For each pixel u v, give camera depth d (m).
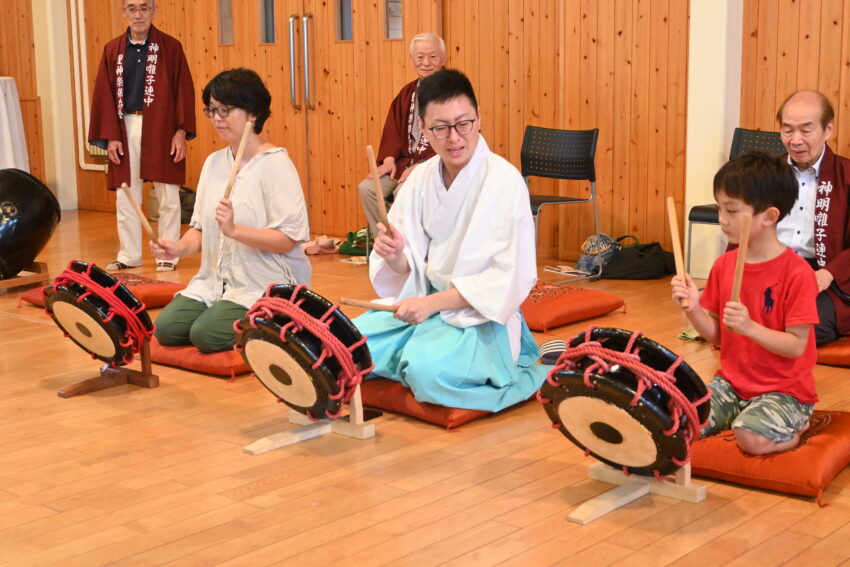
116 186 6.19
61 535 2.37
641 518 2.43
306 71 7.32
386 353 3.26
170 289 5.04
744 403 2.74
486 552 2.26
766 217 2.53
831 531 2.35
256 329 2.78
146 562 2.23
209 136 8.09
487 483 2.68
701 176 5.54
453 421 3.09
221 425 3.18
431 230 3.23
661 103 5.78
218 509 2.52
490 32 6.42
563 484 2.66
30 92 9.00
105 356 3.55
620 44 5.88
